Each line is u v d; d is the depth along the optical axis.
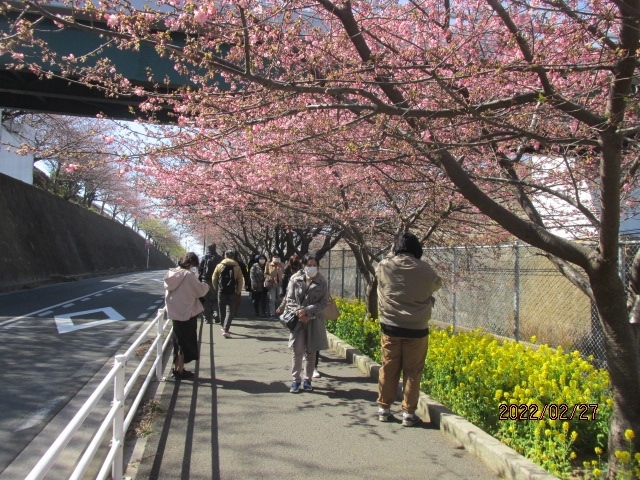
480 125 5.59
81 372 7.60
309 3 5.20
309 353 6.64
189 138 5.79
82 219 41.09
